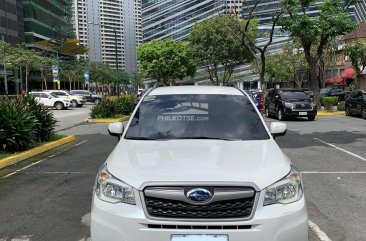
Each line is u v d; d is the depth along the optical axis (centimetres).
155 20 8962
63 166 980
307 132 1625
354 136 1485
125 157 409
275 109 2461
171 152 411
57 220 585
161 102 536
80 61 9300
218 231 334
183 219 338
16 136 1110
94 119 2372
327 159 1027
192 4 7138
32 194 726
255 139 467
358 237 510
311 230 533
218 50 4278
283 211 350
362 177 827
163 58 5959
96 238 359
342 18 2466
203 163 378
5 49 5556
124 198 356
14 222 579
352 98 2505
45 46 8806
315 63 2800
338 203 647
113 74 9306
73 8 11738
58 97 4116
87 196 707
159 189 346
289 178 372
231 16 4175
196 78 7612
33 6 9106
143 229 339
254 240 336
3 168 970
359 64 4362
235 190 344
